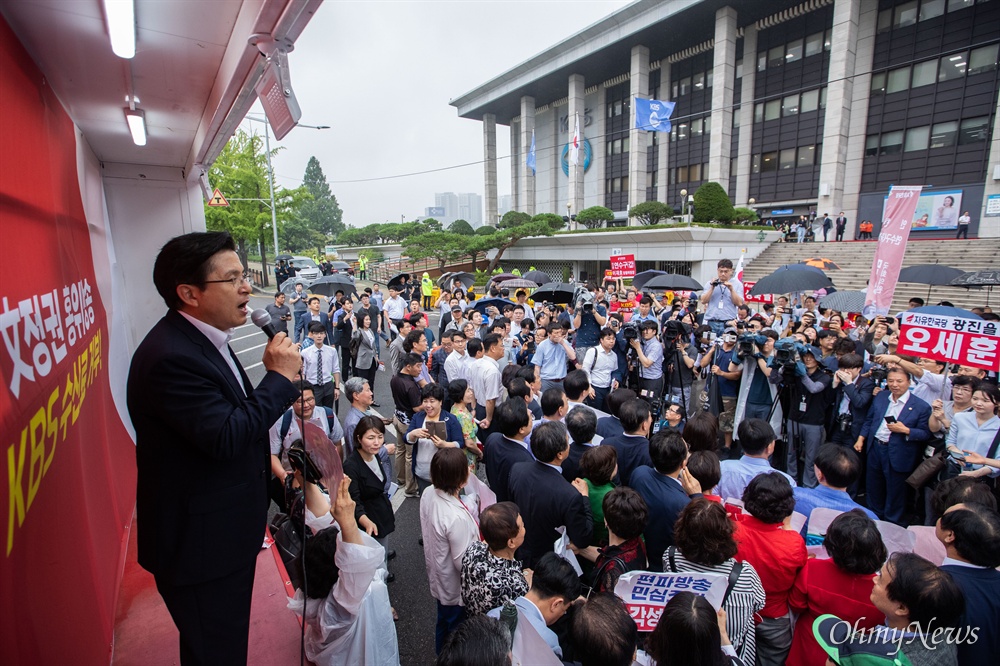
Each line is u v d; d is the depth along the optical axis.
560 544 2.84
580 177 35.81
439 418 4.17
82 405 2.41
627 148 35.34
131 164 3.96
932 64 23.09
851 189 25.73
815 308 9.43
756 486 2.56
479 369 5.23
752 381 5.70
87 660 1.98
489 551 2.58
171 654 2.58
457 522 2.79
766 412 5.61
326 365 6.41
